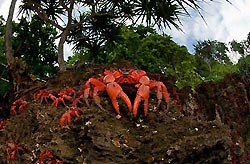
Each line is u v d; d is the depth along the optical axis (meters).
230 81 10.90
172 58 20.30
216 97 10.34
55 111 6.39
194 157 5.18
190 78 20.36
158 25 11.31
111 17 11.84
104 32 12.27
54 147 5.77
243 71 14.73
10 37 10.60
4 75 14.01
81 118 5.59
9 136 6.96
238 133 9.97
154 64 19.08
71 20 11.15
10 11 10.70
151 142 5.27
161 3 10.88
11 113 7.65
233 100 10.57
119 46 18.00
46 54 16.20
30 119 6.75
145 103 5.54
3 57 16.16
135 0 11.15
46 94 6.79
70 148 5.68
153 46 19.70
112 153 5.18
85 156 5.44
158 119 5.58
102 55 13.80
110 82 5.62
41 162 5.86
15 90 8.65
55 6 11.75
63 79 7.47
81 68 7.47
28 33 14.74
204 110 9.73
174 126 5.50
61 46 10.92
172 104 5.99
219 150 5.29
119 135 5.27
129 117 5.51
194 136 5.23
